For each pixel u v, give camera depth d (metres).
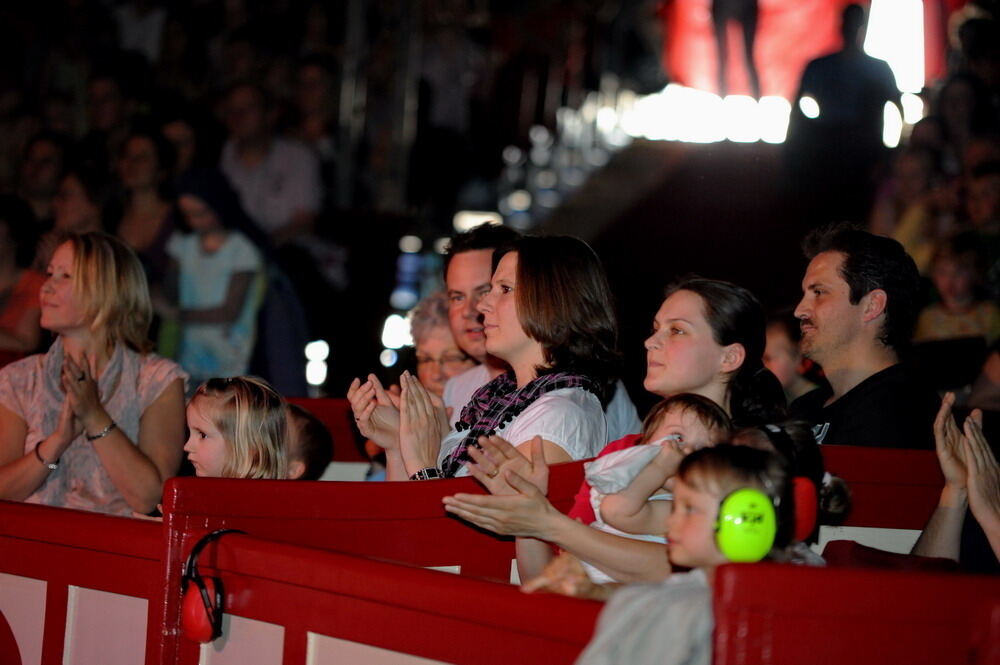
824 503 7.84
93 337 12.13
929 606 6.21
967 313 17.53
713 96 35.16
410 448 10.26
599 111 36.44
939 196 20.67
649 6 39.34
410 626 7.48
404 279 27.22
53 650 9.45
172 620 8.59
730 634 6.18
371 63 29.98
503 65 31.28
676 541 6.82
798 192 23.75
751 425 8.11
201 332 18.77
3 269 18.17
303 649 8.02
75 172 21.20
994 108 21.84
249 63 27.73
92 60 29.69
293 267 23.17
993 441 12.76
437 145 28.94
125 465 11.41
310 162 23.73
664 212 27.88
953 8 25.64
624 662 6.17
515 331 10.14
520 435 9.66
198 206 18.77
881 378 10.95
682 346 9.06
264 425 10.45
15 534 9.71
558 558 7.70
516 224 32.16
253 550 8.32
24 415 12.27
